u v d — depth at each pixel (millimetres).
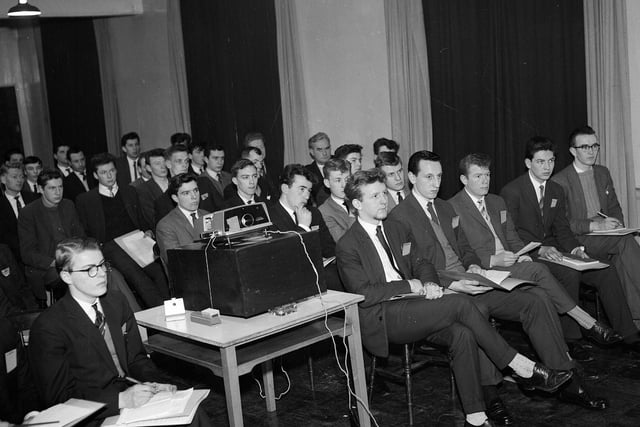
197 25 7855
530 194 4492
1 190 6145
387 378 3504
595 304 4820
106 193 5625
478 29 5406
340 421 3516
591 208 4672
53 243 5250
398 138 5891
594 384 3723
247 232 3115
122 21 8930
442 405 3611
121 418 2461
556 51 5090
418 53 5691
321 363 4367
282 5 6727
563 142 5152
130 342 2900
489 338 3285
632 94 4953
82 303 2723
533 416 3404
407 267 3715
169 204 5184
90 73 9398
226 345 2719
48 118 10289
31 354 2619
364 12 6141
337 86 6484
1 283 4242
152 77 8672
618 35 4805
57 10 7867
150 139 8914
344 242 3549
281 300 3027
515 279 3668
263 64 7129
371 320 3434
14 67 10484
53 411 2379
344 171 4578
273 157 7199
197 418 2623
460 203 4270
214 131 7930
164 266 4410
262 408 3756
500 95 5375
